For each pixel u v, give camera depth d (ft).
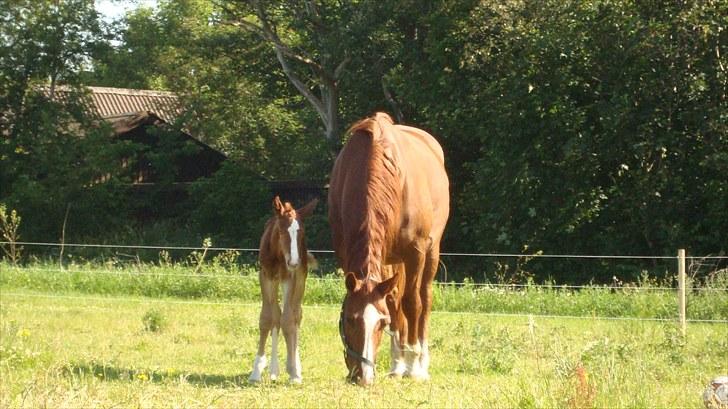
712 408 25.25
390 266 31.73
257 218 116.98
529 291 60.70
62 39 121.39
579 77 85.46
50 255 104.73
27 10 121.19
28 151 119.24
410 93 93.09
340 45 104.17
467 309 58.34
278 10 121.08
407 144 33.50
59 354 35.09
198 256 73.05
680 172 83.46
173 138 127.95
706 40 80.53
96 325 47.37
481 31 88.43
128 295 65.72
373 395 26.84
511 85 85.25
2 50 119.14
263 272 30.81
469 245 103.09
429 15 91.61
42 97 121.49
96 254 109.29
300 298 30.55
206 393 26.55
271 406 24.80
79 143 116.78
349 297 26.53
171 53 159.22
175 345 40.47
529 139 85.92
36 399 23.36
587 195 84.99
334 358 37.01
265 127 154.92
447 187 36.06
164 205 127.75
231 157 146.41
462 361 34.99
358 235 28.40
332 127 118.01
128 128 130.93
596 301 57.62
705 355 38.04
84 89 122.72
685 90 81.56
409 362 32.09
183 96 157.28
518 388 26.66
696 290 59.41
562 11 86.63
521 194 85.66
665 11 81.97
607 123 80.53
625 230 86.22
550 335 43.42
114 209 120.78
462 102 89.66
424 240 31.99
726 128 79.66
